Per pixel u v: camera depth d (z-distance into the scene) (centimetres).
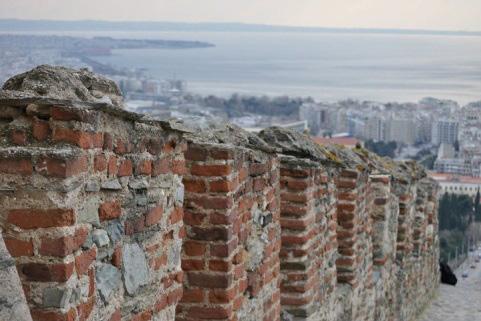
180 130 512
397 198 1578
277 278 778
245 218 670
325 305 970
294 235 860
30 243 380
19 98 386
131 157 452
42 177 379
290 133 927
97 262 420
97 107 403
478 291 2372
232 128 733
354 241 1132
